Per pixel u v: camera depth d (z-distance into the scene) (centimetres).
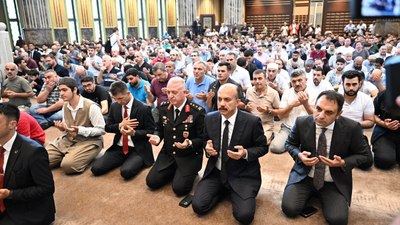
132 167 279
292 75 329
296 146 232
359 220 215
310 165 208
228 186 229
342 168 204
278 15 1939
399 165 297
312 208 228
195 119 259
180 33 1808
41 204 202
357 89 296
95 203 245
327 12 1797
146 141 300
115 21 1482
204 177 240
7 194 182
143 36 1653
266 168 301
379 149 294
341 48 770
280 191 257
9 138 187
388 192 251
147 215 228
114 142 304
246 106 324
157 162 271
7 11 1088
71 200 249
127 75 407
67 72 594
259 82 348
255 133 225
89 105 303
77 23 1311
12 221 191
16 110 186
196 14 1864
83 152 298
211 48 999
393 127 282
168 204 242
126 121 280
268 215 224
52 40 1180
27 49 968
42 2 1124
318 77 354
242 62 498
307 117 224
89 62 636
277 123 444
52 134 415
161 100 409
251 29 1756
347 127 210
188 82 407
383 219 216
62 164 289
